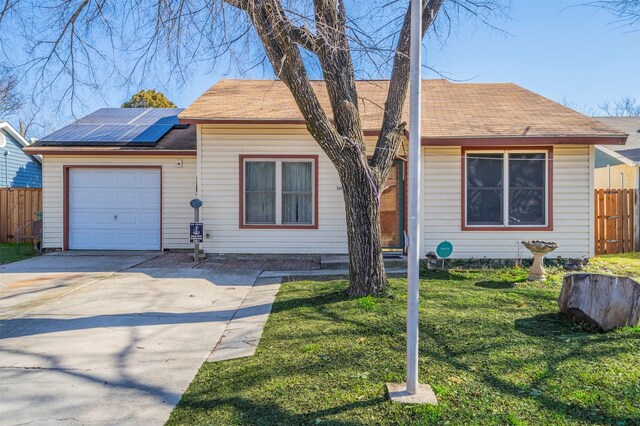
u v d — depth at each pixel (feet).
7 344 14.25
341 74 19.27
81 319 17.16
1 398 10.48
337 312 17.62
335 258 30.50
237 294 21.68
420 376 11.41
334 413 9.55
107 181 36.50
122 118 44.16
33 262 30.76
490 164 30.22
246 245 32.48
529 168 30.09
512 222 30.17
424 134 28.73
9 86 29.48
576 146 29.68
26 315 17.63
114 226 36.58
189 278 25.46
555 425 9.07
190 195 36.45
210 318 17.51
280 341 14.48
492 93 37.96
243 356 13.29
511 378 11.32
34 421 9.42
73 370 12.21
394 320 16.37
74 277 25.46
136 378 11.70
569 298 16.07
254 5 17.13
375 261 20.03
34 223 36.96
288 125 31.99
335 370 11.90
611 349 13.35
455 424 9.08
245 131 32.24
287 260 32.07
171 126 41.27
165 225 36.42
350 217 20.02
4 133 52.54
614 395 10.36
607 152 44.21
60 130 39.58
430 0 20.39
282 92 37.06
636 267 28.30
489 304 18.75
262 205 32.78
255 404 10.07
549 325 15.84
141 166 36.37
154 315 17.88
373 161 20.51
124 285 23.45
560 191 29.81
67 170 36.17
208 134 32.24
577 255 29.86
